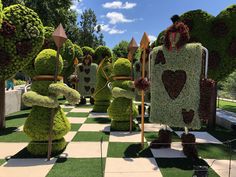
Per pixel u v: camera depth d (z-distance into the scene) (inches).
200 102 232.2
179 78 242.4
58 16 976.3
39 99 226.5
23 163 225.8
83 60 605.3
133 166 221.8
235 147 280.1
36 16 326.3
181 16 365.1
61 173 205.5
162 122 253.3
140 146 275.9
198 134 335.9
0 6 294.7
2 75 320.8
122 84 344.2
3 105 351.3
